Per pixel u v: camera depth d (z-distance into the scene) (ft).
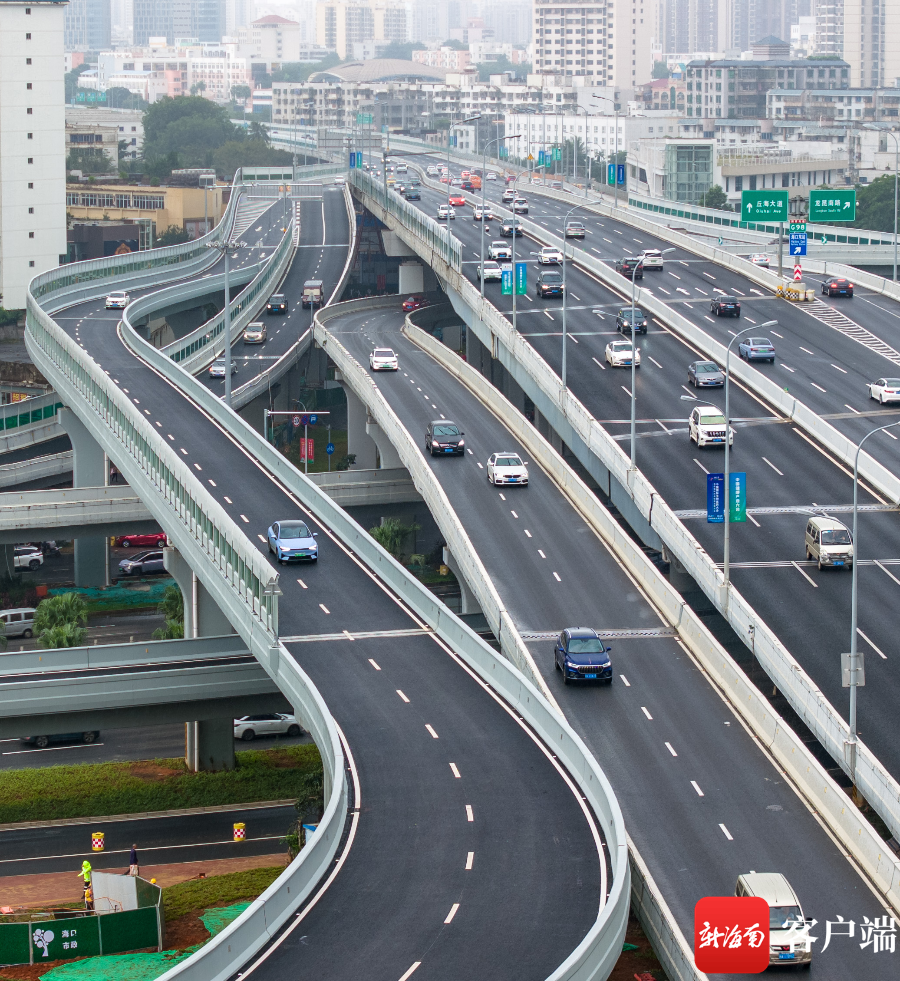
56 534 388.57
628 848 179.63
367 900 167.02
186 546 295.07
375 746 211.61
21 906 228.43
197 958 146.10
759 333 438.40
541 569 289.33
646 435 350.23
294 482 334.85
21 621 375.04
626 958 183.83
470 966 151.74
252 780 284.82
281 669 240.94
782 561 281.95
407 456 359.46
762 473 327.47
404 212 601.21
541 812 190.49
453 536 306.55
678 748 220.23
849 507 309.22
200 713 274.57
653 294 484.74
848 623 255.29
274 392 549.95
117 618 389.60
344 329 548.72
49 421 501.15
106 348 490.49
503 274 480.23
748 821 199.41
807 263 555.28
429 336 499.92
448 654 248.32
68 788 279.49
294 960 153.89
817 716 222.07
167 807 275.80
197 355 515.50
